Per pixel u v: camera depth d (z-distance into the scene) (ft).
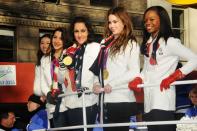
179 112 20.10
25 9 47.65
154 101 15.38
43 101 21.27
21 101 42.57
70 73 17.60
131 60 15.89
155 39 15.76
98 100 16.75
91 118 17.29
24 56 47.32
